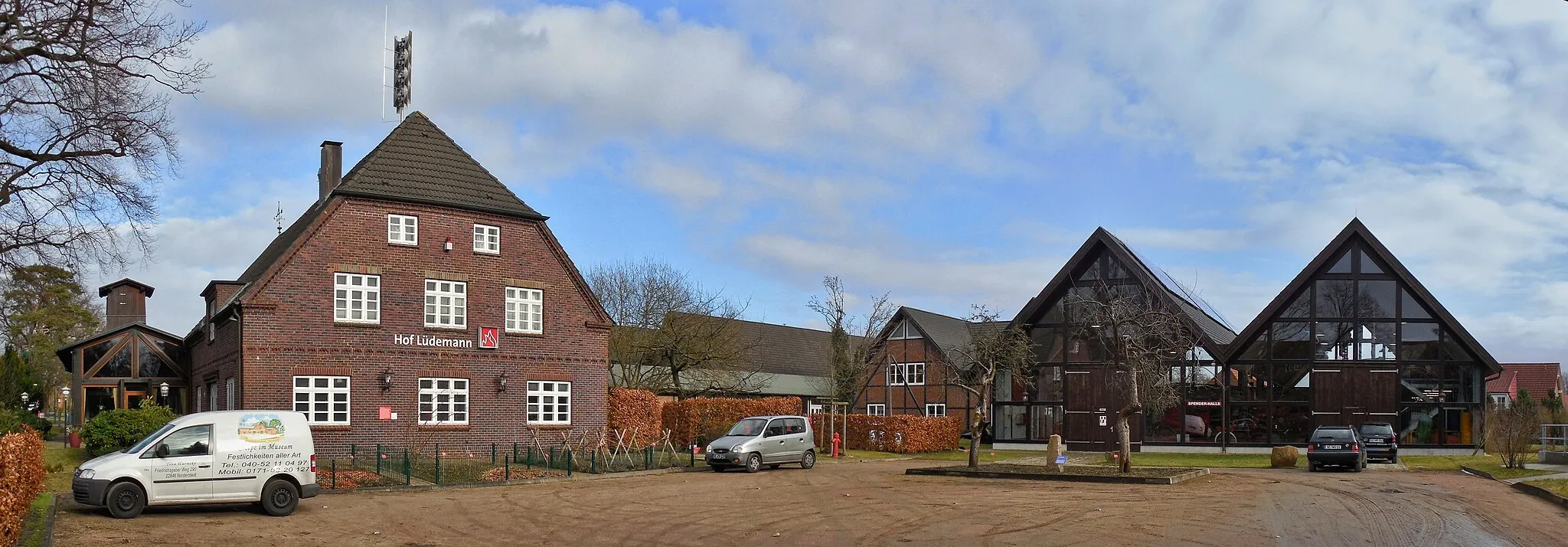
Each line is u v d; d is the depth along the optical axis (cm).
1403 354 4494
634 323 5631
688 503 2281
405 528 1892
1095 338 4822
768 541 1733
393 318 3488
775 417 3494
